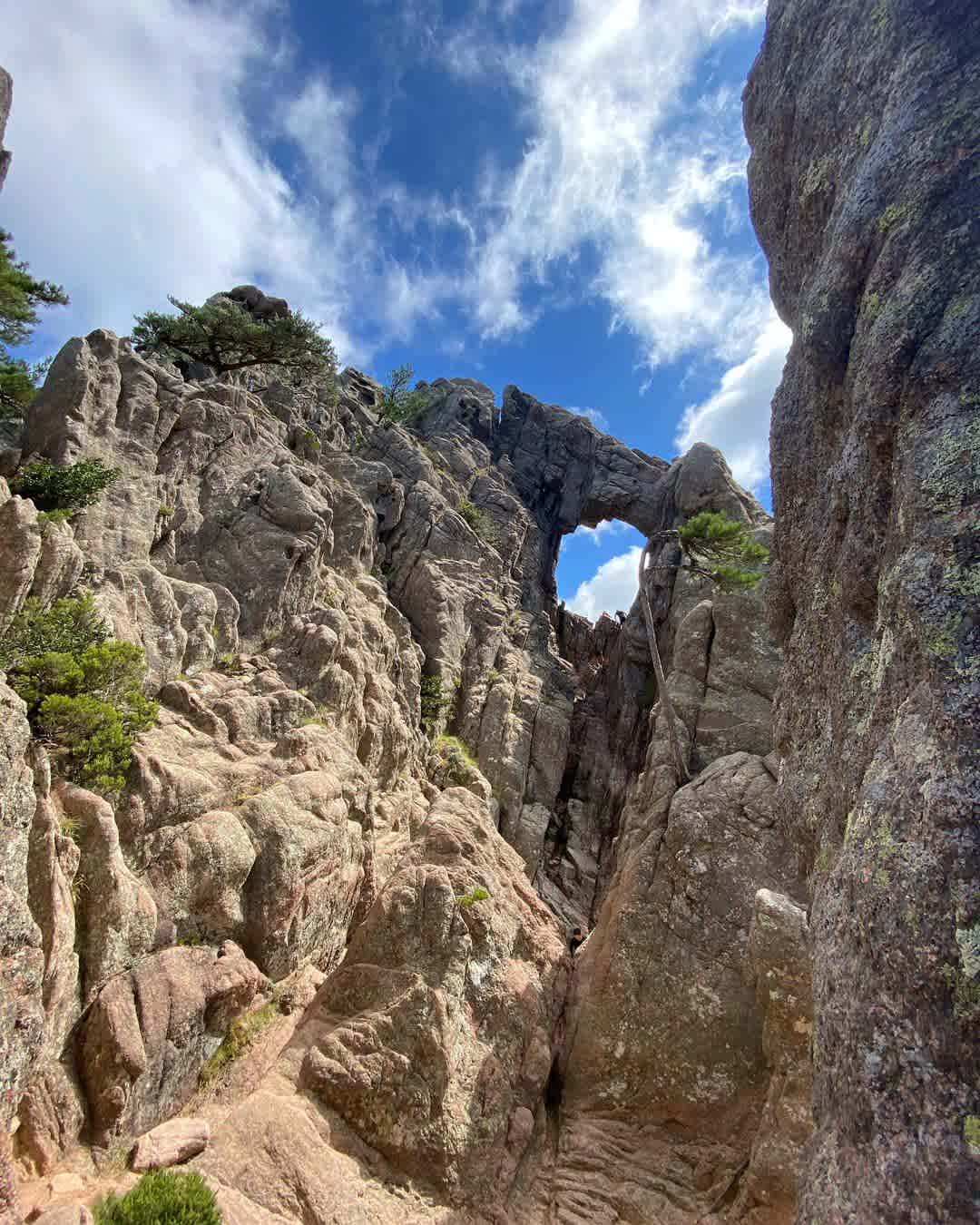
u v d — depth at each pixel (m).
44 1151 14.71
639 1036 20.03
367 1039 17.12
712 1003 19.91
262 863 23.30
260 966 22.17
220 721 27.69
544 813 45.44
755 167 14.28
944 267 7.58
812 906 8.91
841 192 10.32
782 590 13.25
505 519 62.91
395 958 19.03
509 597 57.09
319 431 54.22
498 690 48.47
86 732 21.41
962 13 8.12
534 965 21.91
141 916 19.30
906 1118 5.59
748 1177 16.17
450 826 22.81
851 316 9.60
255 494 38.69
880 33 9.52
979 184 7.48
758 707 30.00
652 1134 18.72
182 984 18.61
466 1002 18.80
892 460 8.12
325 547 40.12
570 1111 19.48
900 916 6.05
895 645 7.34
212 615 32.16
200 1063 18.44
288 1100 15.98
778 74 13.13
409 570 50.56
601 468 77.31
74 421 31.80
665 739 29.34
